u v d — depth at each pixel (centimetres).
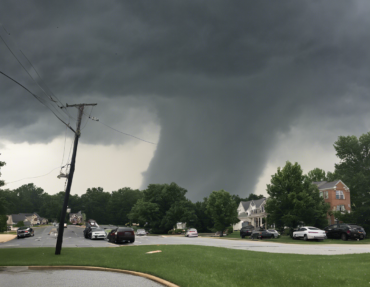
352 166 6962
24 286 1163
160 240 4084
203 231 9888
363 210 5378
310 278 1152
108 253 2053
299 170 5075
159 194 9175
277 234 5056
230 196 6575
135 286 1186
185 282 1162
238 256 1823
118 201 16238
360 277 1132
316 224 5103
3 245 3253
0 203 4803
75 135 2230
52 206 18738
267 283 1132
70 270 1572
